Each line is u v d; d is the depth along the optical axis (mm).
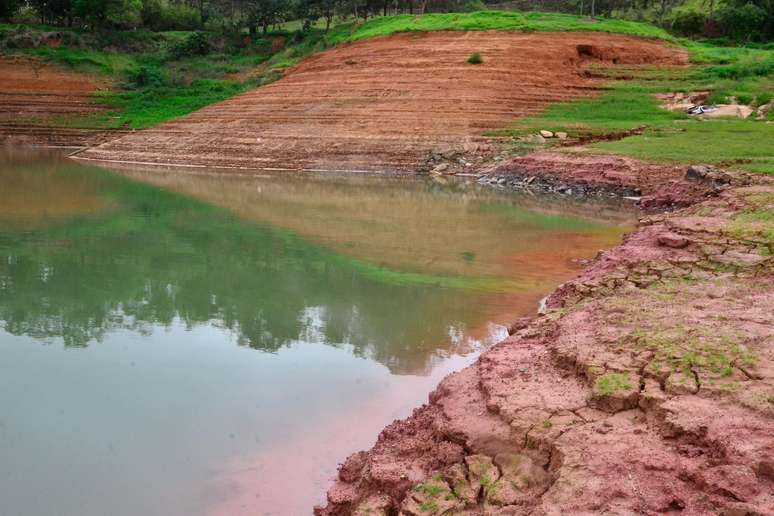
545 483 5305
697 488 4773
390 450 6422
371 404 8016
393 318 11398
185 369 9273
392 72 43125
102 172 35250
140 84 56938
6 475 6676
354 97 41375
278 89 45719
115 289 13406
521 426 5867
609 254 12711
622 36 45531
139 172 35625
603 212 22875
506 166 31219
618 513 4617
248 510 6008
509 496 5203
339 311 11883
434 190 28984
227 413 7906
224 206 24406
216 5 75938
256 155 38312
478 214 22734
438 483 5547
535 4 75875
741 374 6160
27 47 58625
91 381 8930
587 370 6652
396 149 36031
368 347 10008
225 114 44125
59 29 62438
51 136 50062
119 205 24375
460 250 16891
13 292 13133
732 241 12141
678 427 5383
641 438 5457
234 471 6637
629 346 7137
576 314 8742
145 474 6648
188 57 62562
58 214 22234
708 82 38625
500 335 10438
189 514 5973
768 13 55500
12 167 36656
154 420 7766
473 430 6121
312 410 7906
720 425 5312
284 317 11547
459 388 7219
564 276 14117
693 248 12047
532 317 9961
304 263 15594
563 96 39469
